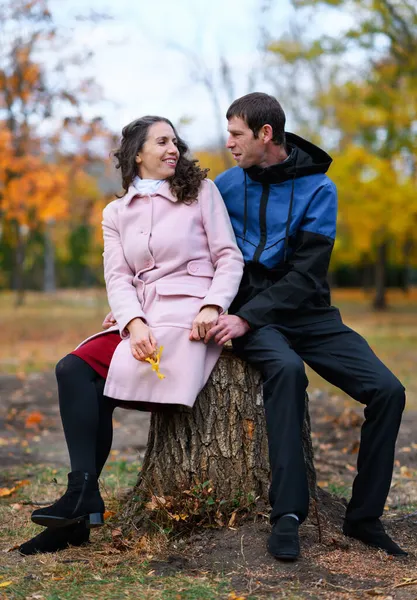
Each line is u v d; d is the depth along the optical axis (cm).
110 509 397
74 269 4944
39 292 4525
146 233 359
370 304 3094
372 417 331
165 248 356
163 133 365
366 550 329
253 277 361
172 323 342
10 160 1681
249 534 329
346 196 2080
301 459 311
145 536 343
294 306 345
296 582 293
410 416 742
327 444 628
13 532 374
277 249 354
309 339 351
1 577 307
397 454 584
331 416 732
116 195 380
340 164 2050
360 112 1970
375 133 2050
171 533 343
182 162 369
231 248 357
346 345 345
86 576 306
